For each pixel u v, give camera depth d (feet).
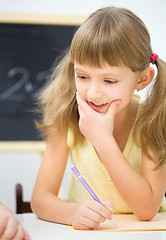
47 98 3.70
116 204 3.55
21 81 8.41
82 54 2.67
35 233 2.47
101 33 2.68
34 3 8.26
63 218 2.82
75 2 8.23
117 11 2.90
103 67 2.68
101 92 2.76
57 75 3.73
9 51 8.40
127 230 2.53
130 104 3.50
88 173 3.63
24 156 8.11
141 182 2.94
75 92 3.44
